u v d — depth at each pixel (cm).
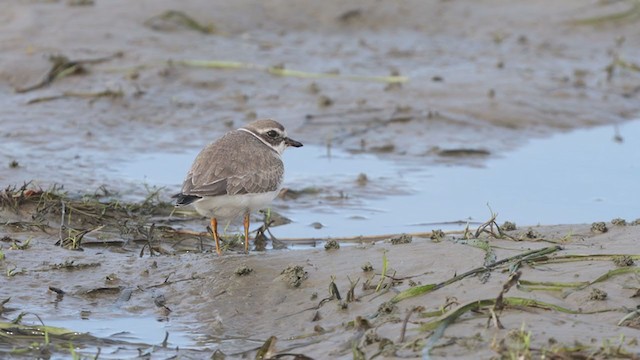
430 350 852
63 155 1614
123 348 969
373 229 1373
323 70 2039
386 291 1002
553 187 1553
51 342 980
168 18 2175
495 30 2373
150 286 1099
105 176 1532
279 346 943
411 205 1477
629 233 1127
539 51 2261
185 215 1407
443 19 2409
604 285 966
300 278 1054
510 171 1634
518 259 1031
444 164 1666
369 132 1777
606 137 1819
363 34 2295
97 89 1859
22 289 1096
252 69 1991
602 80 2095
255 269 1094
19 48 1967
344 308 985
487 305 923
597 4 2533
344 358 884
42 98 1817
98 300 1077
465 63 2148
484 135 1795
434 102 1903
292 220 1412
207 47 2084
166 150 1669
